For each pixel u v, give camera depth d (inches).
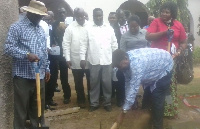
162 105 194.2
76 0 553.0
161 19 213.9
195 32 639.8
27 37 175.9
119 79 251.0
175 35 212.1
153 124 197.3
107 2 568.4
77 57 261.4
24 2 579.2
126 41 254.8
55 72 266.1
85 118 242.4
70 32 260.1
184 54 327.9
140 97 294.0
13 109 182.2
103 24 258.4
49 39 255.3
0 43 169.6
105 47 254.2
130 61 172.2
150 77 185.6
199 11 634.8
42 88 193.0
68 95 283.7
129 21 254.5
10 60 176.7
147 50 182.2
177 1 560.1
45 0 609.3
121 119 179.8
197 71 496.7
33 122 194.4
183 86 343.3
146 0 584.7
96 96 261.4
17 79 177.5
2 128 172.4
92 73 256.5
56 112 248.5
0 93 170.4
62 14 283.6
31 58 168.7
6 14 172.6
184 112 247.6
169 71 190.2
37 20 179.9
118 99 268.7
